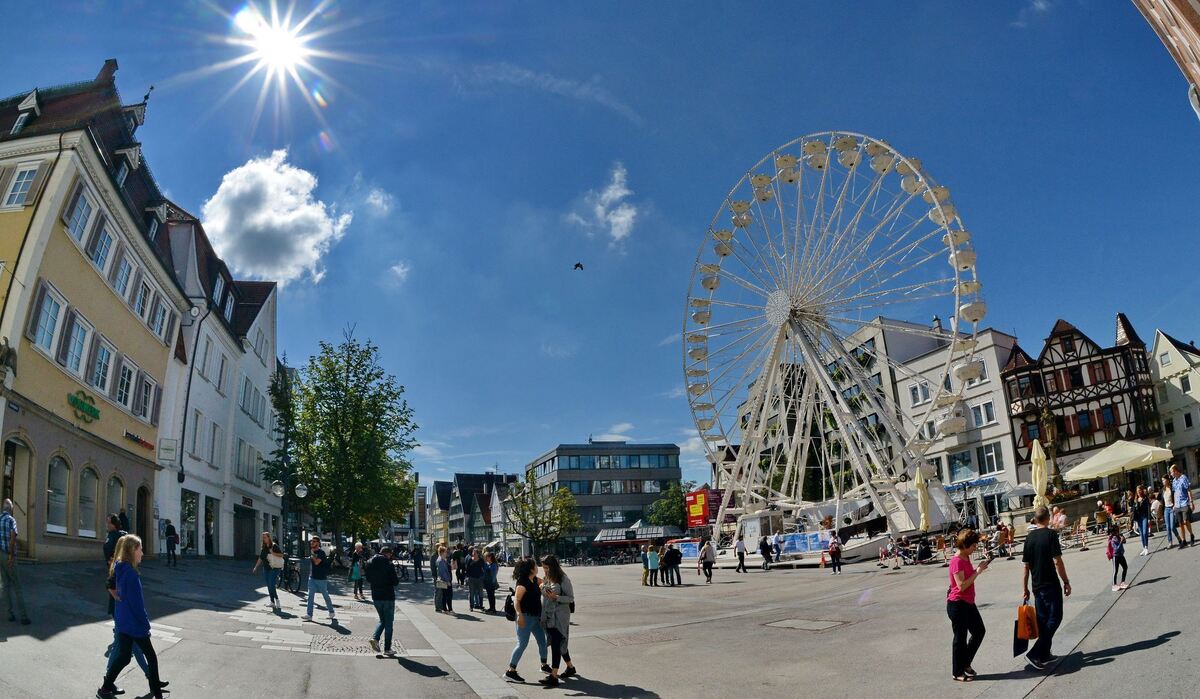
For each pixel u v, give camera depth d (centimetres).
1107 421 5138
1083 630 1062
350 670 1183
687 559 5034
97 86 2792
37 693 862
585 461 10800
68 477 2380
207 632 1424
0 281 2084
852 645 1241
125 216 2655
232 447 4284
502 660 1330
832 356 4303
